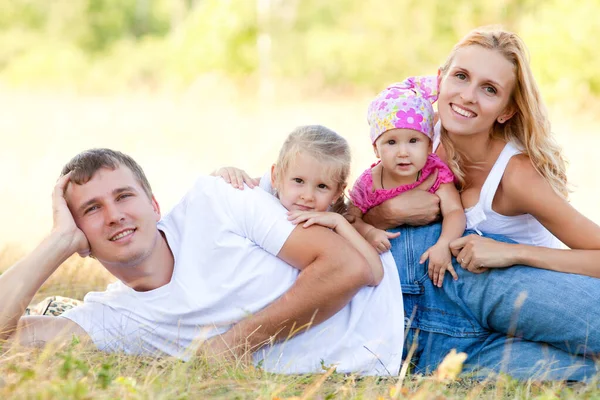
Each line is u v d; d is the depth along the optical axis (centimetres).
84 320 438
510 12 2580
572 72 2073
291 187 463
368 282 431
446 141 474
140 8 3841
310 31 3106
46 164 1360
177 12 3794
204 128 1886
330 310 427
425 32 2873
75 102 2484
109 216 422
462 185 476
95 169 429
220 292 429
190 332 433
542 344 438
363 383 404
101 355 421
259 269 434
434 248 455
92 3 3691
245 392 370
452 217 464
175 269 438
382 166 490
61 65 3212
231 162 1408
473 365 446
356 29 3116
